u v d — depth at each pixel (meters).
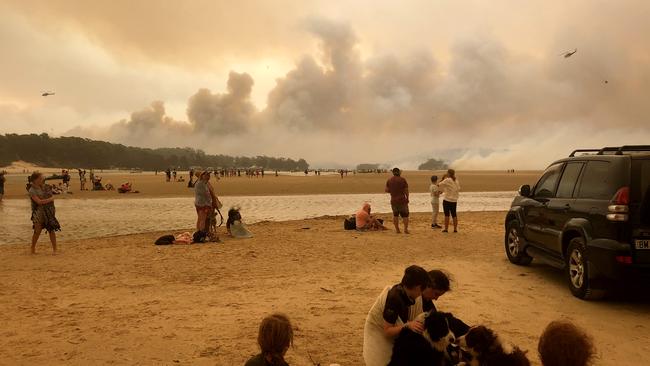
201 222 14.81
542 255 9.56
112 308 7.64
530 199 10.24
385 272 10.20
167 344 6.00
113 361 5.50
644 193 7.18
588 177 8.34
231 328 6.58
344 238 15.18
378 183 70.19
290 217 24.88
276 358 3.31
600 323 6.74
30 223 21.53
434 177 17.78
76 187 58.94
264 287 8.94
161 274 10.15
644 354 5.65
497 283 9.11
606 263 7.29
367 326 4.39
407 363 4.00
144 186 61.16
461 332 4.00
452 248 13.28
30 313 7.39
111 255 12.40
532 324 6.69
